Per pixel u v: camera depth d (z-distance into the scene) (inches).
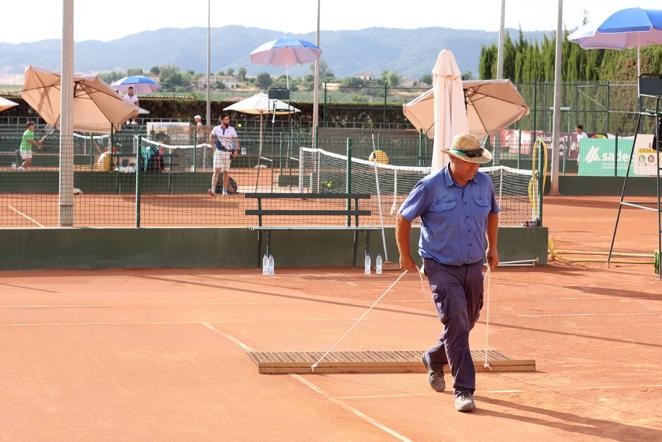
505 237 701.9
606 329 472.4
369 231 671.8
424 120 977.5
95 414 305.0
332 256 685.3
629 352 421.1
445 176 322.7
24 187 1213.1
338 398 333.1
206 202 1101.1
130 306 506.3
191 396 328.8
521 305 540.4
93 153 1386.6
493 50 2279.8
